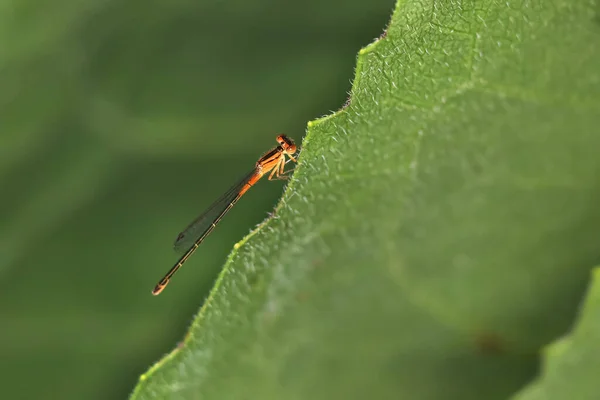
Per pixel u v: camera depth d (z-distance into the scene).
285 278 0.26
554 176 0.26
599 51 0.26
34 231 0.30
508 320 0.25
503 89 0.26
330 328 0.26
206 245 0.30
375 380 0.26
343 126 0.27
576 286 0.25
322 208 0.27
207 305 0.26
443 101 0.26
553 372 0.23
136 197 0.30
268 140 0.30
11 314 0.29
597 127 0.26
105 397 0.29
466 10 0.26
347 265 0.26
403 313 0.26
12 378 0.29
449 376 0.25
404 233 0.26
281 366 0.26
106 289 0.30
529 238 0.26
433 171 0.26
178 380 0.26
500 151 0.26
